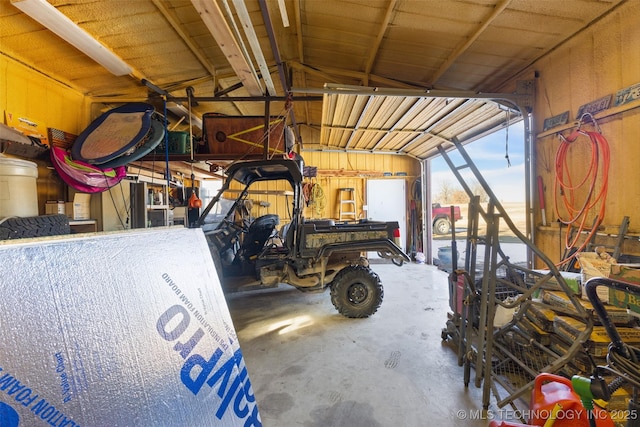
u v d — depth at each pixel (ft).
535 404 4.11
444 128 14.43
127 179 10.36
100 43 8.65
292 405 5.76
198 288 2.91
